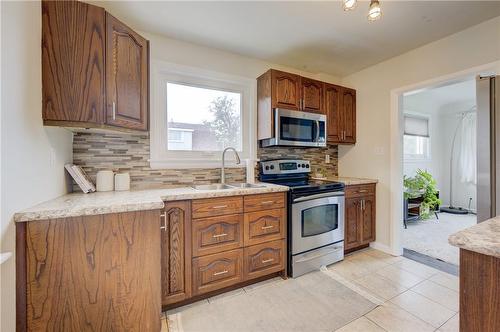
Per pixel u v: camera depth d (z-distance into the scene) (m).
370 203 2.87
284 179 2.81
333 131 2.96
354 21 2.03
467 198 4.98
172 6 1.82
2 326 1.01
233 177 2.66
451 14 1.91
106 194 1.72
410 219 4.08
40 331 1.17
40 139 1.32
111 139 2.05
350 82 3.26
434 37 2.28
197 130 2.49
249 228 2.01
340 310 1.72
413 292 1.94
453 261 2.54
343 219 2.57
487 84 1.47
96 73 1.45
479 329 0.62
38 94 1.30
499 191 1.43
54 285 1.19
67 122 1.39
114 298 1.30
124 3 1.78
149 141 2.20
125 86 1.63
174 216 1.71
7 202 1.03
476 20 2.00
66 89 1.38
